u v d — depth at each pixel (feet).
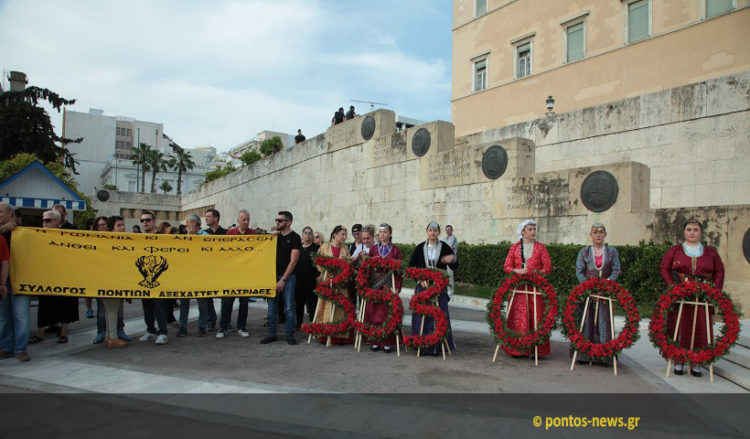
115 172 251.60
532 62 86.12
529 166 49.93
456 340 28.53
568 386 19.07
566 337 22.45
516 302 23.70
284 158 89.25
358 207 68.64
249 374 20.48
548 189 45.83
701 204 45.09
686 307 20.89
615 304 22.25
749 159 42.34
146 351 24.93
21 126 112.06
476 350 25.81
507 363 22.90
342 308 26.94
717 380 20.17
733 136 43.34
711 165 44.62
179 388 18.31
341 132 72.69
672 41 67.41
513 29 89.61
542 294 23.21
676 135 46.93
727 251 33.73
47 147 114.11
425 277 24.47
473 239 52.70
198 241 26.94
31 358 23.25
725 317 20.12
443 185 56.18
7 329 23.13
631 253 37.06
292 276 27.30
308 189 80.74
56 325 28.07
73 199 53.16
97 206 157.58
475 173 52.75
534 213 46.93
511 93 89.56
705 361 19.88
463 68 99.91
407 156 61.05
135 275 26.00
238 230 32.81
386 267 25.32
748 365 20.80
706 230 34.94
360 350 25.55
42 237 24.36
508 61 90.53
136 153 256.73
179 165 261.03
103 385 18.69
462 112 99.81
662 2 68.74
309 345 26.66
